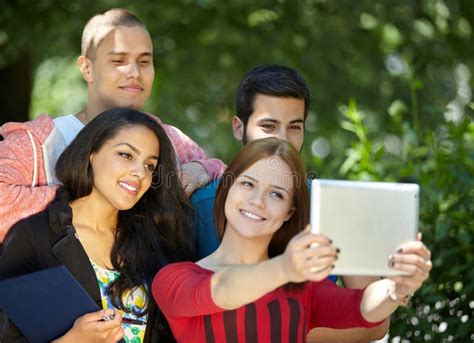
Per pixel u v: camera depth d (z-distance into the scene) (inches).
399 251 115.1
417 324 187.6
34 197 147.9
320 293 135.4
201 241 155.4
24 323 133.8
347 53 404.2
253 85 159.9
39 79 518.9
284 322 129.7
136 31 175.2
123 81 173.6
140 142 145.3
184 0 357.1
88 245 146.2
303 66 389.4
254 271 115.5
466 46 430.3
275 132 158.9
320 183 114.6
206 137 467.5
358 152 203.5
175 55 383.9
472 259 181.5
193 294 123.1
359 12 382.3
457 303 184.5
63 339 131.4
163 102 446.0
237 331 128.3
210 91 432.5
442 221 184.2
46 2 339.6
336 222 114.4
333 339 154.9
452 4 421.4
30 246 140.6
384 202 115.4
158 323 144.6
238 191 130.8
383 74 420.8
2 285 133.9
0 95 348.8
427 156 207.6
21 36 333.7
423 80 426.9
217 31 364.8
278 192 130.2
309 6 371.2
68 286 133.3
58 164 147.7
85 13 345.1
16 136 157.9
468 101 444.1
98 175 145.1
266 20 370.0
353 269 114.4
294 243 111.6
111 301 142.9
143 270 146.4
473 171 189.5
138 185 144.9
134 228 149.2
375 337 156.7
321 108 416.2
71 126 169.2
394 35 409.1
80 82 517.3
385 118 408.5
